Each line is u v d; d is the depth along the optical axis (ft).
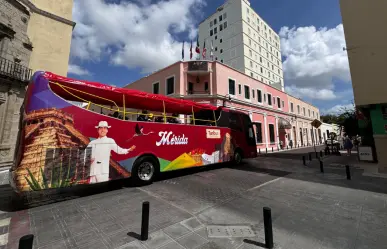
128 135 19.92
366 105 26.50
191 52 73.87
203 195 17.63
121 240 9.99
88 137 16.97
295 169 31.32
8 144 40.47
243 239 10.27
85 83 18.25
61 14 60.95
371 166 31.81
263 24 176.45
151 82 74.59
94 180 16.93
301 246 9.62
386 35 24.54
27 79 45.14
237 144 35.78
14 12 46.19
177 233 10.77
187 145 26.07
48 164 14.64
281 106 98.22
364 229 11.30
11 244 9.64
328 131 163.12
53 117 15.28
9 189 20.86
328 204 15.34
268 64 176.96
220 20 167.32
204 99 61.77
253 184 21.62
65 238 10.19
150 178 21.54
